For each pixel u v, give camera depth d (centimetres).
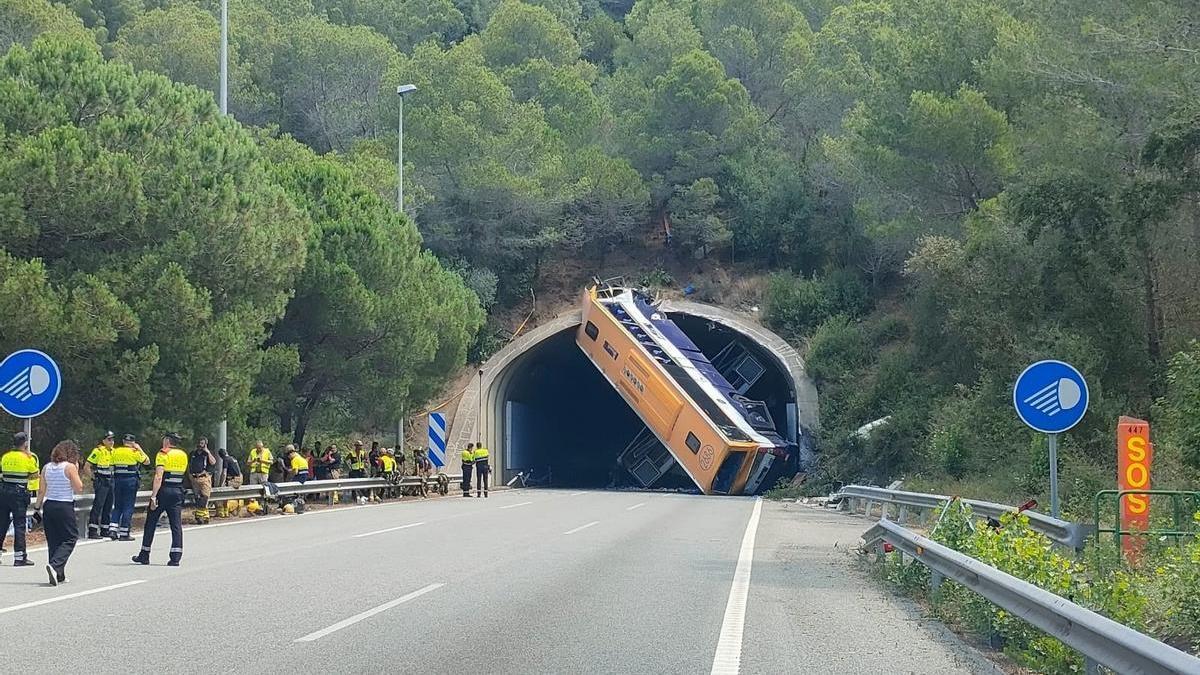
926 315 4019
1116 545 1298
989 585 995
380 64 6219
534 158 5478
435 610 1146
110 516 2084
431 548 1816
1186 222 2770
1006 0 3956
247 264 2603
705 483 3912
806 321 5219
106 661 867
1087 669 739
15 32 4872
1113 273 2817
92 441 2359
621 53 7275
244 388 2586
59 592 1265
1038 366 1253
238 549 1802
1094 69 2788
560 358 5647
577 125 6038
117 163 2342
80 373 2305
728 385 4353
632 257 6103
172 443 1576
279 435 3544
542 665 877
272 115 6150
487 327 5356
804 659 917
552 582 1380
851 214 5406
